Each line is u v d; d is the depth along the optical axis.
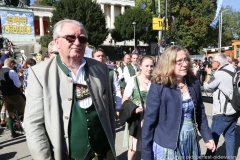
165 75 2.54
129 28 50.97
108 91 2.41
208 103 9.40
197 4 38.91
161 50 9.16
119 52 46.47
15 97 5.93
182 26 39.38
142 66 3.76
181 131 2.55
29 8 36.97
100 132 2.24
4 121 6.96
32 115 2.02
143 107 3.64
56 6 43.69
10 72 5.89
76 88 2.15
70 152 2.10
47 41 40.12
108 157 2.33
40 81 2.05
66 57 2.13
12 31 35.44
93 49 4.98
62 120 2.07
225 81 3.79
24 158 4.67
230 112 3.79
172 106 2.53
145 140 2.62
